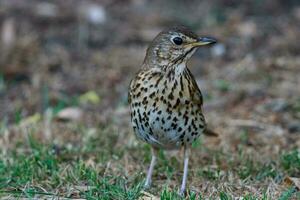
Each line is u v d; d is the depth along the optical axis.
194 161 11.41
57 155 11.41
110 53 17.67
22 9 19.59
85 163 11.05
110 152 11.67
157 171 10.92
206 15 19.73
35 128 13.02
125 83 16.11
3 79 16.27
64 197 9.80
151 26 19.11
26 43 17.69
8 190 10.05
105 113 14.22
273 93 15.16
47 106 14.72
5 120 13.63
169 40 9.79
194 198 9.43
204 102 14.76
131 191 9.74
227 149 11.98
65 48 17.84
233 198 9.71
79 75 16.52
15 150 11.83
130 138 12.41
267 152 11.98
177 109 9.66
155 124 9.76
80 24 19.02
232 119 13.84
